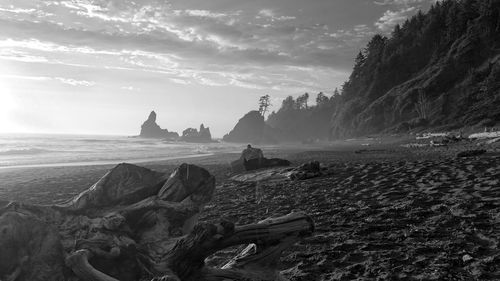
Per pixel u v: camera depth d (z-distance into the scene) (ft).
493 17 327.26
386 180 50.16
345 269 21.24
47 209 16.96
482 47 320.09
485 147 96.12
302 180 58.34
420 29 414.82
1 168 100.22
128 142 341.21
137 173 20.48
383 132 311.68
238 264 16.12
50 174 82.84
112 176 19.89
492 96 261.65
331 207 37.60
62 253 14.90
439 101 293.23
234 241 15.83
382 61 414.00
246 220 34.47
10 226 14.05
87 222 16.90
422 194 39.24
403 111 321.52
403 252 23.25
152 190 20.22
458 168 53.88
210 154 175.73
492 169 49.19
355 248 24.72
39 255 14.37
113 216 17.30
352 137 364.58
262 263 16.26
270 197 45.93
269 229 16.21
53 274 14.28
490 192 36.63
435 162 63.36
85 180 70.33
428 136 219.20
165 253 16.37
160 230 18.15
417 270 20.39
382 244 25.07
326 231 29.09
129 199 19.54
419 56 394.32
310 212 35.88
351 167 66.49
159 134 625.82
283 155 135.54
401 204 35.78
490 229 26.09
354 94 460.96
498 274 19.13
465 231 26.09
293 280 20.08
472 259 21.15
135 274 15.66
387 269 20.75
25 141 275.18
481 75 290.76
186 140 532.32
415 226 28.50
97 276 13.96
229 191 52.54
